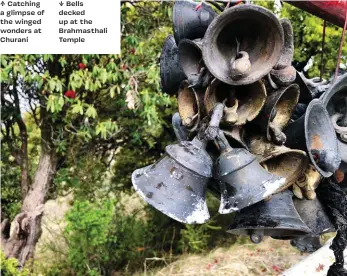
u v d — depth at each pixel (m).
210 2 1.57
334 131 1.60
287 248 6.25
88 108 4.87
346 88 1.71
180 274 5.63
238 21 1.37
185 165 1.42
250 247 6.40
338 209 1.87
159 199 1.40
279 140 1.51
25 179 5.77
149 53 5.28
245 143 1.55
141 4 5.27
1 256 5.11
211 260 6.03
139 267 6.46
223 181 1.43
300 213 1.86
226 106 1.48
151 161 6.71
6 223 5.80
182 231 6.65
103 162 6.29
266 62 1.38
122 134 6.04
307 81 1.79
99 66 4.92
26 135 5.72
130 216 7.03
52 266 6.17
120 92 5.13
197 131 1.52
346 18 1.68
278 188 1.51
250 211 1.61
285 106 1.55
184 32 1.51
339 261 1.95
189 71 1.49
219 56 1.39
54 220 6.84
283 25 1.47
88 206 5.79
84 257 5.85
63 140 5.49
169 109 5.95
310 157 1.51
